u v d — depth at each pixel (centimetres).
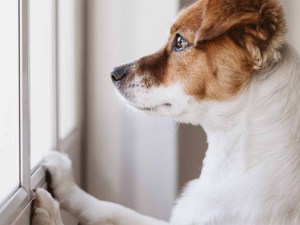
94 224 67
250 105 59
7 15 54
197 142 84
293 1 79
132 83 62
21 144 55
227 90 59
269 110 58
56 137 70
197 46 59
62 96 78
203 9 58
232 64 58
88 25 81
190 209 62
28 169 56
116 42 81
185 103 61
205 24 55
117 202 85
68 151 76
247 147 59
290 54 58
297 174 57
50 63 68
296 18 79
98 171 84
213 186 61
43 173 65
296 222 57
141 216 68
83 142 83
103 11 80
